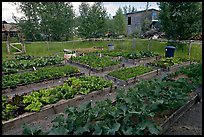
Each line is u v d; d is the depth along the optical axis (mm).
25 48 19625
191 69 8773
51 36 26312
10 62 11242
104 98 6363
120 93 5258
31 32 25141
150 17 27234
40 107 5207
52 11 25031
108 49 18766
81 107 4125
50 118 5078
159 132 3887
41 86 7738
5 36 24000
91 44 22953
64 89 6328
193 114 5129
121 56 13500
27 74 8422
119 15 27000
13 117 4742
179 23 16547
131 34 27484
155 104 4395
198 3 15898
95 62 11234
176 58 12500
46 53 17516
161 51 17062
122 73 8742
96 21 24688
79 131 3352
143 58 12688
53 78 8297
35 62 11172
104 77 8742
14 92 7039
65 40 27031
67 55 13961
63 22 25625
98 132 3367
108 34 29578
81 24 25125
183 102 5078
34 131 3461
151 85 5750
